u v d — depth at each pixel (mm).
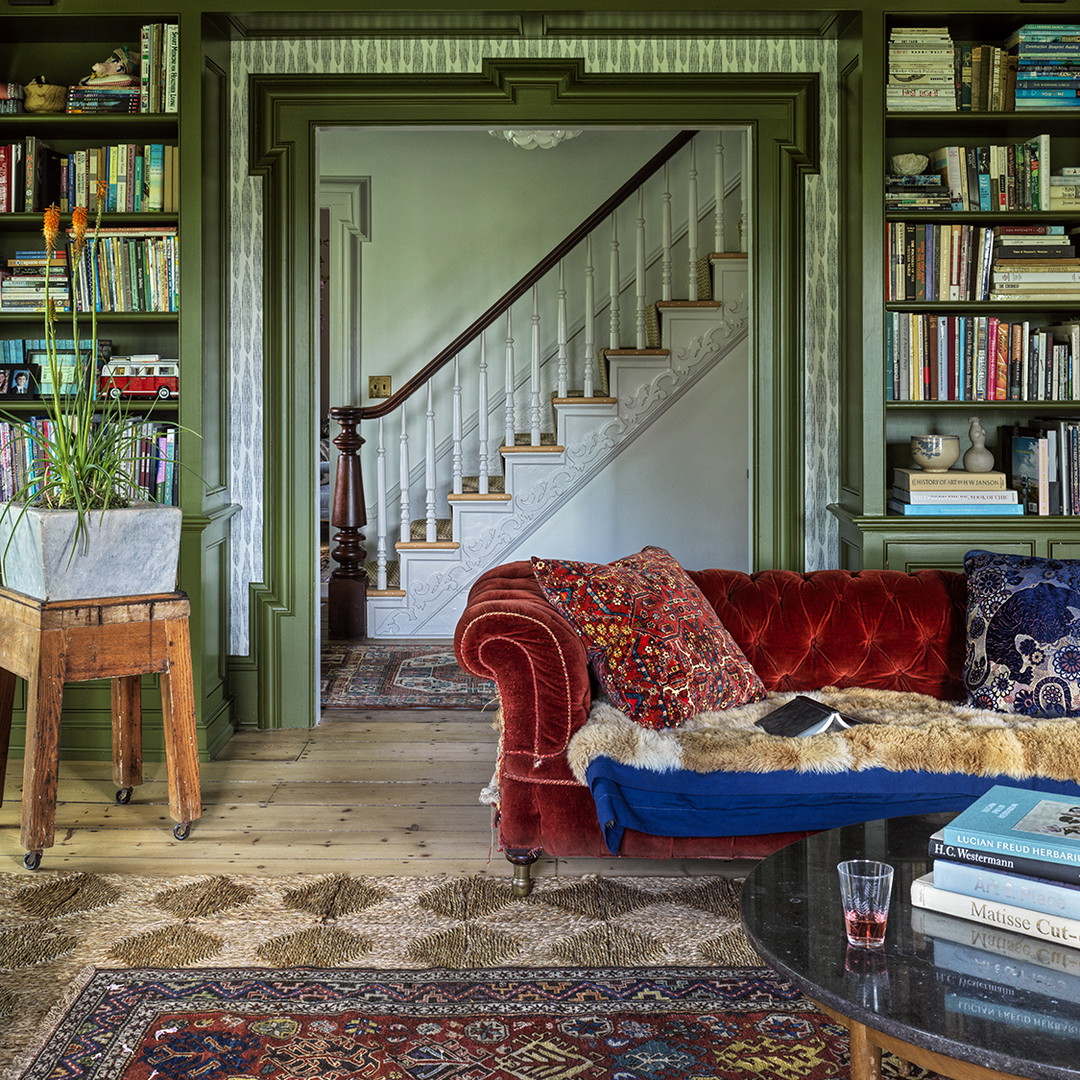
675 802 2518
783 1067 1915
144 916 2570
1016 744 2510
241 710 4301
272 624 4289
